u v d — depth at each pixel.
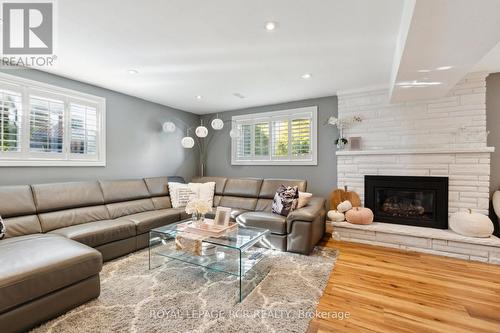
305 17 1.91
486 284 2.21
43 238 2.15
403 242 3.12
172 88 3.65
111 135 3.72
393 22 1.96
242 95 4.05
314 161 4.25
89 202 3.03
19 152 2.77
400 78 2.49
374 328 1.62
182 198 3.97
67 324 1.62
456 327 1.63
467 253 2.80
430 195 3.36
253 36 2.20
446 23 1.52
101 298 1.94
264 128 4.77
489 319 1.71
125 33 2.14
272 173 4.68
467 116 3.15
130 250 2.85
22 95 2.79
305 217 2.88
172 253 2.54
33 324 1.55
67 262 1.72
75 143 3.29
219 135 5.30
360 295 2.02
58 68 2.88
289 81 3.38
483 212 3.03
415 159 3.38
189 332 1.56
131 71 2.98
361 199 3.73
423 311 1.81
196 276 2.34
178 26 2.04
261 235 2.49
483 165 3.04
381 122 3.64
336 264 2.64
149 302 1.90
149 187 3.87
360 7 1.78
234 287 2.14
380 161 3.59
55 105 3.07
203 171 5.49
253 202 3.93
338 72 3.05
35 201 2.60
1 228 2.17
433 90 2.91
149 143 4.34
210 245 2.46
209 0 1.70
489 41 1.75
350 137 3.84
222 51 2.48
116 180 3.53
